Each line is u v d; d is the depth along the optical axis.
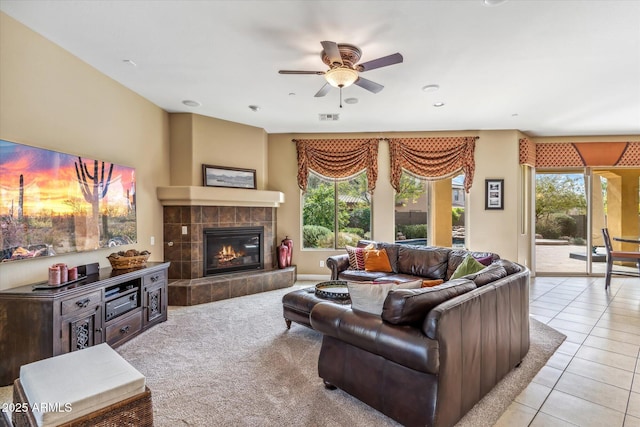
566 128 5.52
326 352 2.26
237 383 2.37
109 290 3.00
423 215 5.97
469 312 1.94
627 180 6.31
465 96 4.04
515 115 4.80
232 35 2.68
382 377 1.92
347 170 5.75
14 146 2.41
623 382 2.37
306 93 3.96
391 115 4.82
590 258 6.14
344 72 2.75
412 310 1.80
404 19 2.44
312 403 2.11
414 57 3.03
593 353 2.85
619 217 6.36
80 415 1.31
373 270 4.60
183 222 4.57
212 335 3.29
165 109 4.59
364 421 1.93
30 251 2.53
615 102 4.24
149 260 4.26
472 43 2.78
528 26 2.52
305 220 6.02
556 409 2.04
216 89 3.85
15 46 2.50
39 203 2.61
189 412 2.02
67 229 2.88
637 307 4.18
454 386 1.81
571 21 2.45
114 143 3.59
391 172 5.74
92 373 1.51
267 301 4.48
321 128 5.56
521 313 2.64
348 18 2.43
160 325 3.58
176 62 3.17
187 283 4.38
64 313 2.40
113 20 2.48
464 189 5.66
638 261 4.96
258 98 4.14
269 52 2.96
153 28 2.59
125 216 3.66
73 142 3.05
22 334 2.30
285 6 2.29
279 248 5.48
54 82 2.84
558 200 6.32
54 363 1.61
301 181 5.78
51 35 2.70
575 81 3.58
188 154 4.70
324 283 3.67
